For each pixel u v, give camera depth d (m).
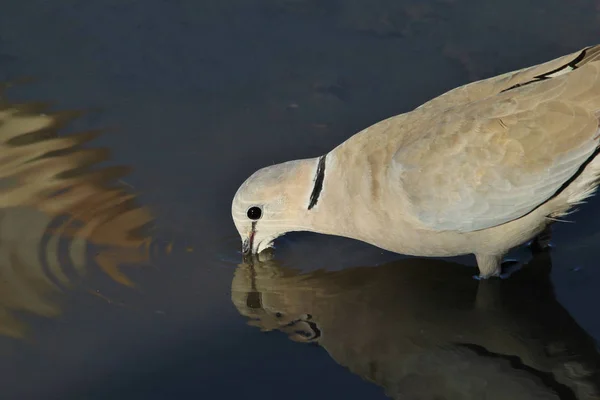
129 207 12.38
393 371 10.15
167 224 12.18
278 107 13.69
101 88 14.03
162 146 13.20
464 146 10.49
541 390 9.91
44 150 13.15
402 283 11.48
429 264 11.79
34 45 14.71
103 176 12.80
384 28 14.86
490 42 14.42
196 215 12.28
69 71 14.30
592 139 10.23
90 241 11.88
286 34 14.83
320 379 9.98
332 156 11.40
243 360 10.24
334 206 11.32
